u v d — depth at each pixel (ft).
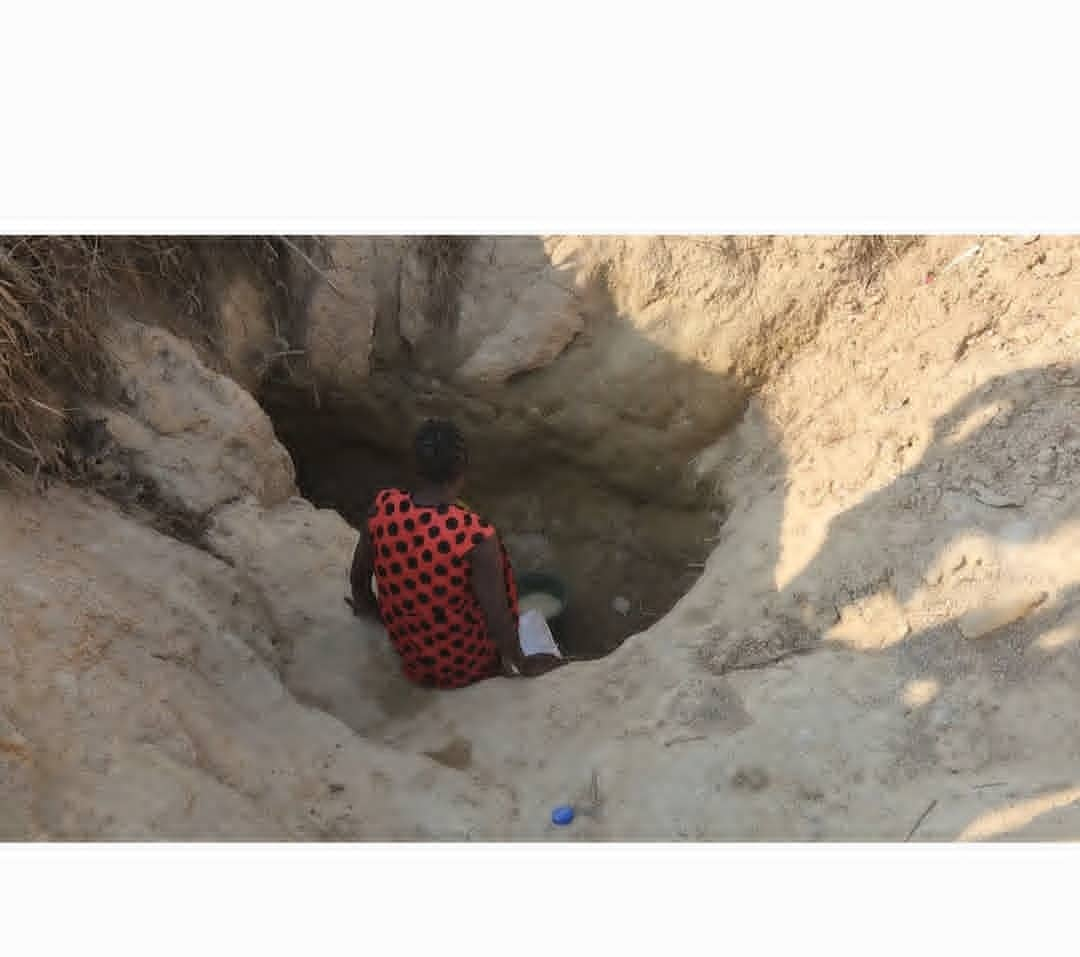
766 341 13.17
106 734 8.30
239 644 10.29
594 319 13.91
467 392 14.55
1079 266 11.64
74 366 11.35
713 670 10.36
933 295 12.30
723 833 8.87
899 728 9.20
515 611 11.05
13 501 10.07
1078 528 9.71
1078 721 8.75
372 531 10.37
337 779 9.47
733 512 12.78
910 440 11.28
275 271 13.94
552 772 9.82
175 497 11.54
